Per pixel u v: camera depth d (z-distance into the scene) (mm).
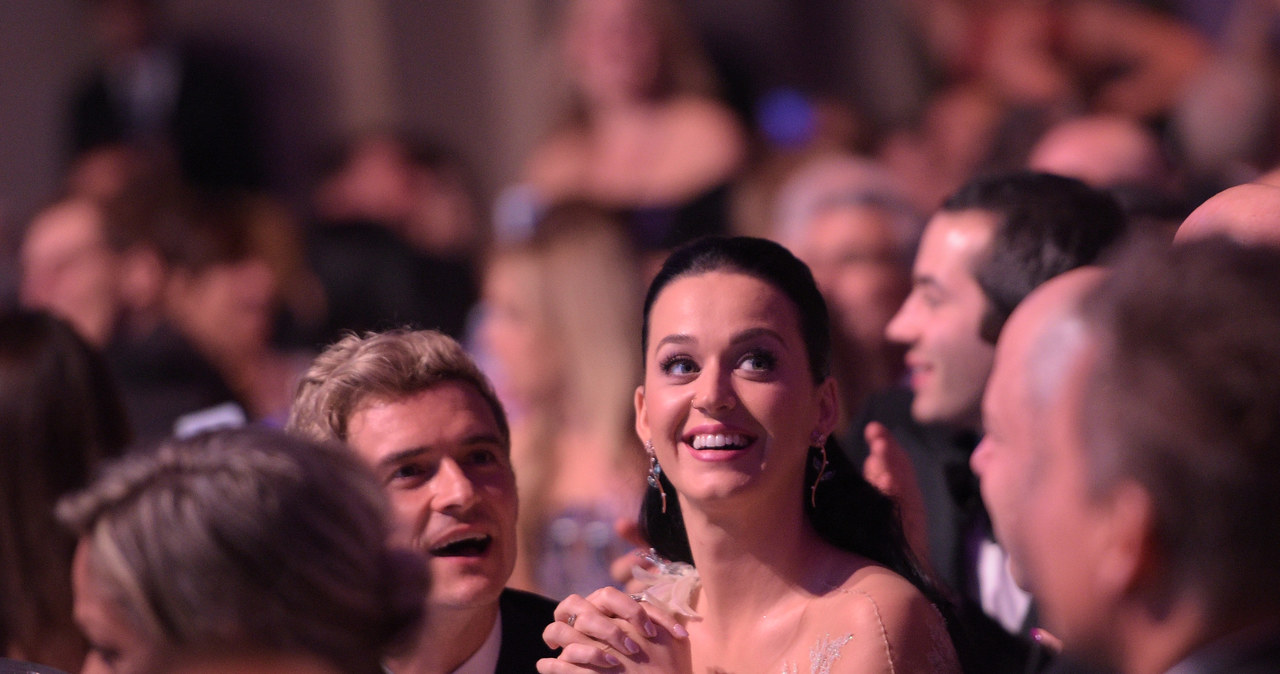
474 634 7703
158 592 4727
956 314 9195
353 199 24859
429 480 7340
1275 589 4598
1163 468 4555
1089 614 4859
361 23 30984
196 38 30047
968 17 23984
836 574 7215
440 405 7379
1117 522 4695
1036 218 9062
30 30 31188
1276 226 6543
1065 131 15086
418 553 5258
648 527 7879
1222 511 4512
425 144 25781
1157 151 15273
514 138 30219
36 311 9781
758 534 7137
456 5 30812
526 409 14453
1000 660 8477
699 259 7223
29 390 9242
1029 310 5164
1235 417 4461
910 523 8531
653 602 7492
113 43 29609
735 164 22766
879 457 8766
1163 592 4719
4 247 22297
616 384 14039
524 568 13016
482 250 24750
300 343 19281
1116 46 22516
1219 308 4559
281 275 19656
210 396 15008
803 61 27562
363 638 4871
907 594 6980
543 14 29906
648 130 23578
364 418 7328
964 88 23344
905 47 26562
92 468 9328
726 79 26688
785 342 7031
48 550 8719
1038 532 4949
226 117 29766
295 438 5270
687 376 7098
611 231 14789
